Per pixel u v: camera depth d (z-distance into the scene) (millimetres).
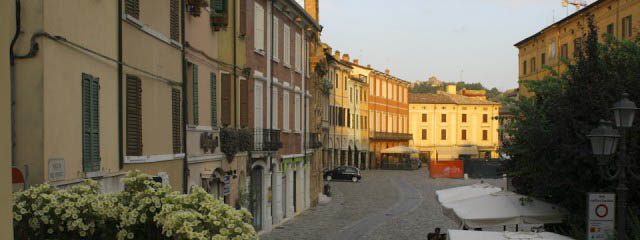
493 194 17109
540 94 17969
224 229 7820
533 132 15961
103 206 8258
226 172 23812
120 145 14203
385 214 36500
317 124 43250
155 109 16562
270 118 29500
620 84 14742
